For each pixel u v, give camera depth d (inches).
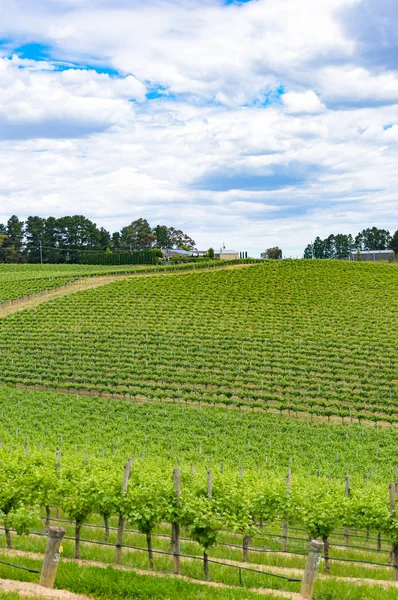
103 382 1973.4
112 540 685.3
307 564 467.5
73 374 2049.7
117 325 2546.8
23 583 448.5
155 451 1309.1
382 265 3651.6
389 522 628.1
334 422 1692.9
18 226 7140.8
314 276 3316.9
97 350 2274.9
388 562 669.3
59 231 7278.5
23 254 7130.9
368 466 1262.3
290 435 1501.0
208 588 482.0
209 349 2239.2
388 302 2778.1
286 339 2326.5
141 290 3083.2
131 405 1766.7
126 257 5310.0
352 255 6210.6
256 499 690.2
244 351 2214.6
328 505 660.1
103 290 3115.2
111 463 867.4
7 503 653.3
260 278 3297.2
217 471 891.4
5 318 2679.6
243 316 2628.0
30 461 862.5
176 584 479.5
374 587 512.1
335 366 2050.9
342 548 756.6
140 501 584.4
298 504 693.9
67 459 890.7
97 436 1445.6
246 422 1611.7
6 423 1521.9
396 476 1183.6
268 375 2006.6
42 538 652.7
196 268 3848.4
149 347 2281.0
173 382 1977.1
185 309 2746.1
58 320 2637.8
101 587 463.5
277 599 457.1
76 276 3644.2
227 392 1835.6
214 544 567.2
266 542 737.0
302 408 1712.6
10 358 2217.0
